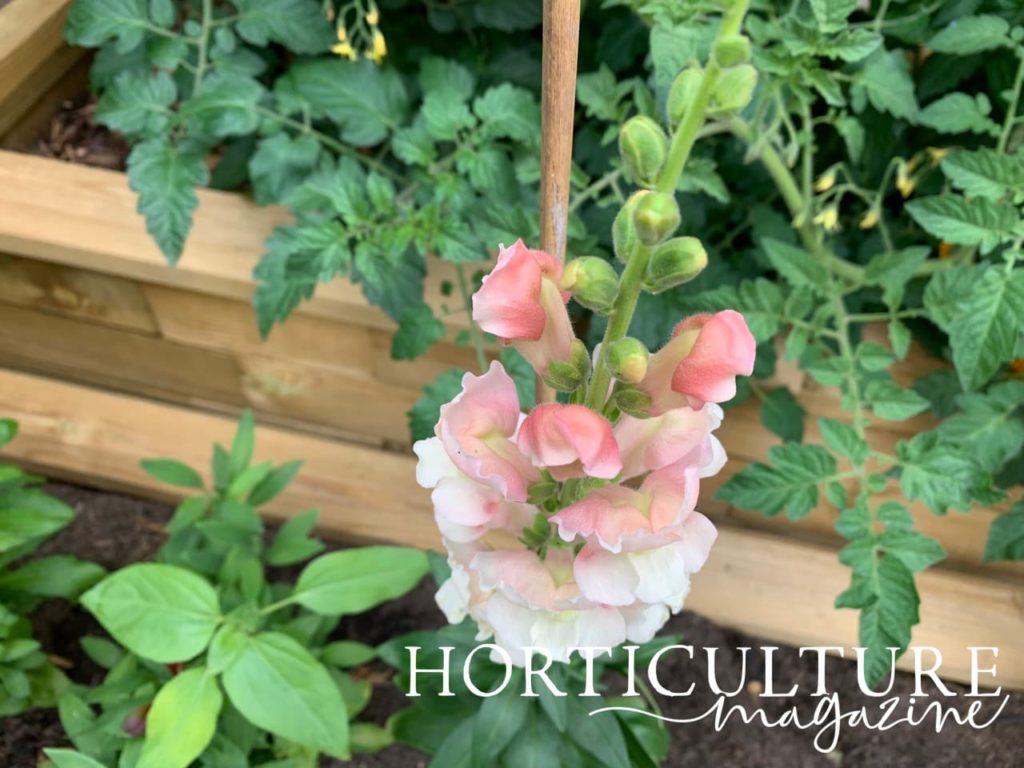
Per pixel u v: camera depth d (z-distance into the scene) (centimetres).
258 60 121
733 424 126
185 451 142
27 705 115
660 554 62
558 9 57
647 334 113
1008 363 114
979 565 132
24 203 121
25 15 124
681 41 94
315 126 127
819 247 115
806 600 129
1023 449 113
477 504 65
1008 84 109
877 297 119
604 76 109
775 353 116
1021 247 110
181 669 112
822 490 130
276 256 114
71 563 117
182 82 126
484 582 66
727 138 122
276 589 123
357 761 122
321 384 140
